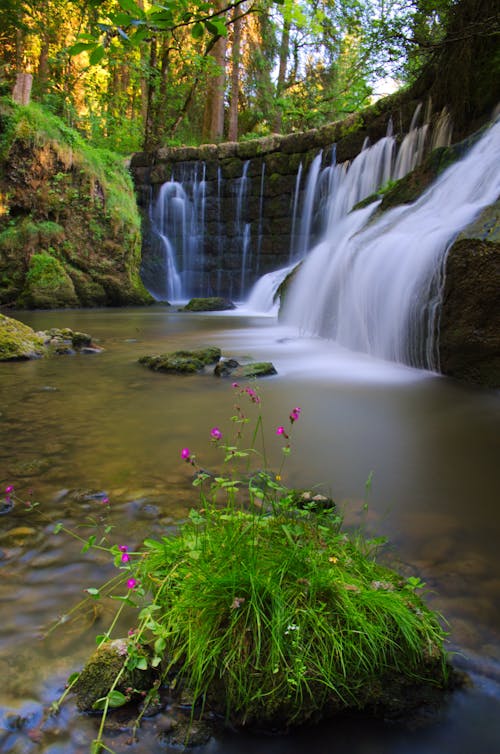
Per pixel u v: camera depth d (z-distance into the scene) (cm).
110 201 1667
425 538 221
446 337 547
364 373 583
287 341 852
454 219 624
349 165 1620
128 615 167
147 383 528
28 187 1498
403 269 632
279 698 136
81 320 1222
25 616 166
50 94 1888
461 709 140
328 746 132
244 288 1973
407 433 367
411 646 147
